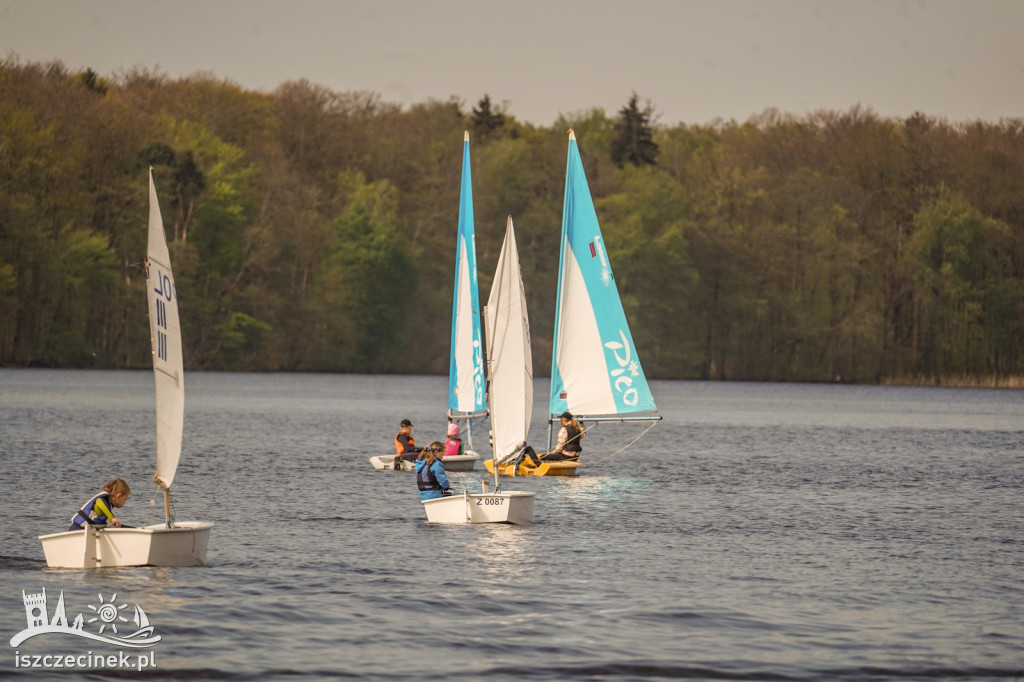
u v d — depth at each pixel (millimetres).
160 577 36250
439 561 39875
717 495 60344
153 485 60031
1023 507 57594
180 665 28375
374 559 40000
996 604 35156
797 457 85250
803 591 36531
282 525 47250
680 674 28297
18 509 49594
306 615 32531
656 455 85188
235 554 40438
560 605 34188
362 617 32469
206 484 61000
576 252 69812
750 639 31062
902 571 39938
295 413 124875
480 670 28297
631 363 69250
